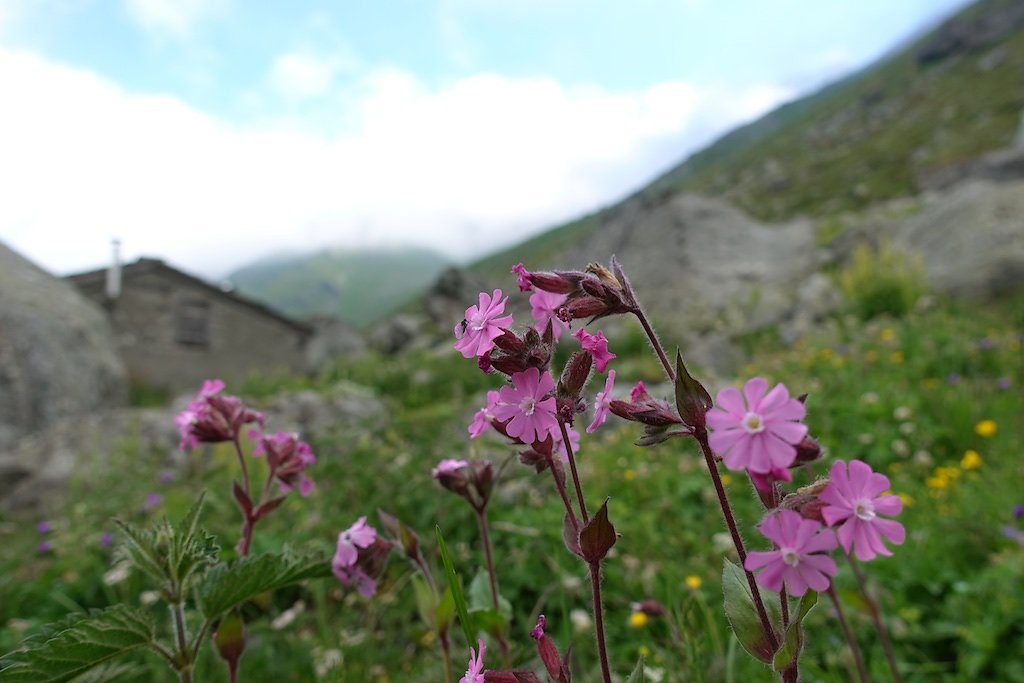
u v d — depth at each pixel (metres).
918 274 11.72
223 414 2.09
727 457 0.97
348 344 33.75
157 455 7.43
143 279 24.89
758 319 14.43
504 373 1.29
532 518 3.78
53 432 9.04
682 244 20.20
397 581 3.33
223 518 4.57
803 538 0.96
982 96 80.00
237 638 1.69
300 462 2.11
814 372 8.20
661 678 2.19
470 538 3.77
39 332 14.33
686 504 4.42
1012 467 4.29
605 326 13.33
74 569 4.06
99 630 1.44
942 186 33.19
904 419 5.60
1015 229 11.48
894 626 2.79
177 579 1.58
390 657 2.93
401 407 11.62
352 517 4.30
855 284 12.44
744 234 20.45
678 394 1.15
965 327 8.94
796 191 79.00
